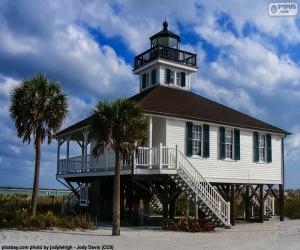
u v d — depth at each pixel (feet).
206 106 93.97
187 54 103.19
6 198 131.64
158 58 98.02
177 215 102.94
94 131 63.00
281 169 97.30
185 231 70.90
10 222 70.90
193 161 81.35
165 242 56.34
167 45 105.60
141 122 63.36
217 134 86.12
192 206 105.60
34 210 75.77
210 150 84.48
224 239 61.26
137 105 64.69
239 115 96.37
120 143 62.54
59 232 65.82
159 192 79.05
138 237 61.26
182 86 102.12
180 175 73.67
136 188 83.41
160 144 73.00
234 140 88.38
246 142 90.84
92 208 90.07
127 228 75.31
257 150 92.22
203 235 66.03
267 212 107.45
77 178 99.40
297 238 63.82
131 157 66.85
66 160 98.84
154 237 61.77
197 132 83.35
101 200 89.40
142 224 83.30
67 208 100.17
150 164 74.18
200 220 72.38
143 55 105.09
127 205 96.27
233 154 87.97
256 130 91.91
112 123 61.93
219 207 76.84
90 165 86.99
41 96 76.28
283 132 96.73
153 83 101.04
